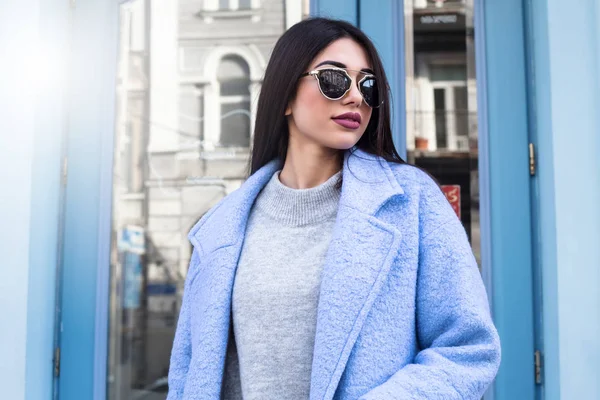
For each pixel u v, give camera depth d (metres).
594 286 1.84
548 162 1.95
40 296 2.17
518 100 2.07
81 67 2.35
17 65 2.14
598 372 1.82
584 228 1.87
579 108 1.91
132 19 2.37
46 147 2.23
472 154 2.09
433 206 0.98
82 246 2.28
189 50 2.36
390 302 0.93
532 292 2.00
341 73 1.03
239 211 1.10
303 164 1.10
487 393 1.98
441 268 0.93
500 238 2.04
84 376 2.23
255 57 2.33
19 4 2.17
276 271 1.01
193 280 1.15
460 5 2.14
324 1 2.22
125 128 2.35
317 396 0.89
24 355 2.08
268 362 0.98
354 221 0.96
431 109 2.12
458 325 0.90
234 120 2.33
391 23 2.16
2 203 2.11
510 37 2.10
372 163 1.05
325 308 0.91
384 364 0.90
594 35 1.92
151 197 2.33
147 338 2.28
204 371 1.01
